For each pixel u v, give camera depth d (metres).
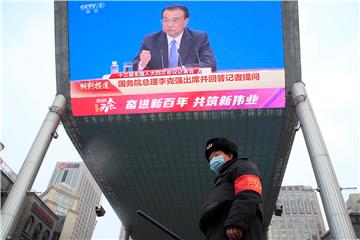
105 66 34.22
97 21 34.50
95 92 34.19
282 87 32.38
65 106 34.34
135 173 45.19
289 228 151.75
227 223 2.71
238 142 39.06
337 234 23.69
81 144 40.09
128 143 39.22
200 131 37.19
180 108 33.22
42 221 57.78
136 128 36.91
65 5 34.81
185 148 40.16
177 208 53.12
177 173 44.84
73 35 34.56
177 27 33.94
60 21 34.75
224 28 33.50
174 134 37.94
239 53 33.12
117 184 48.00
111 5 34.53
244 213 2.71
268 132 37.09
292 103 32.94
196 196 49.78
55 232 77.25
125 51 34.25
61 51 34.69
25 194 27.69
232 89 32.72
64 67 34.59
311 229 150.50
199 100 33.06
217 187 3.23
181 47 33.66
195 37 33.59
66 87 34.56
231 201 2.99
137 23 34.34
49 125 31.94
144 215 3.96
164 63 33.66
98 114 34.19
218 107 32.88
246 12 33.31
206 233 3.04
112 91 34.00
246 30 33.22
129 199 51.28
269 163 42.41
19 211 27.17
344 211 24.44
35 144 30.33
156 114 35.00
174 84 33.31
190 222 57.44
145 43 34.12
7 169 50.59
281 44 32.94
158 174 45.19
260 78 32.66
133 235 64.81
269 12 33.12
